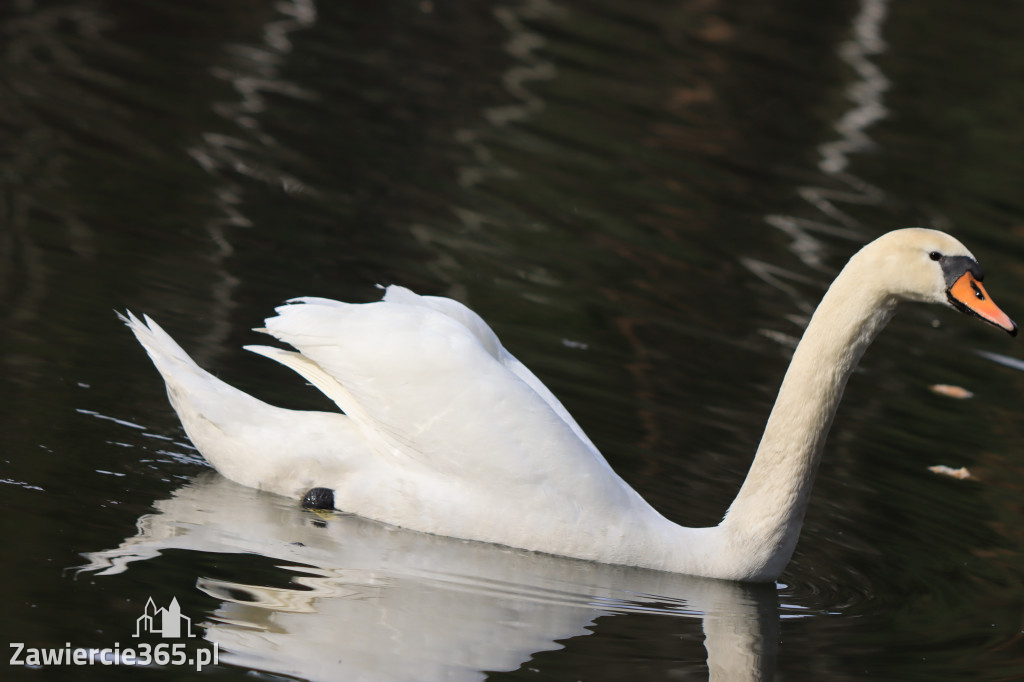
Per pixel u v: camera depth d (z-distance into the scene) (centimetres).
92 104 1844
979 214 2038
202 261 1423
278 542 941
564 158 2005
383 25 2503
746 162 2122
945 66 2720
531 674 813
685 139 2173
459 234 1662
